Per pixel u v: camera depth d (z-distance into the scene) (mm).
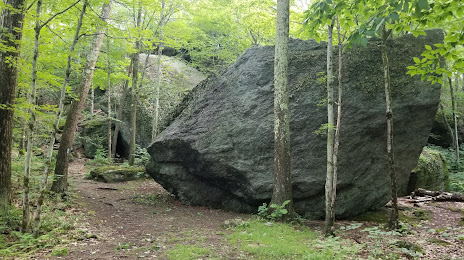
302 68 9125
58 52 9641
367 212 8523
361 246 5215
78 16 7461
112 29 7070
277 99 7539
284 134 7438
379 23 3779
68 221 6527
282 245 5219
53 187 8875
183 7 14703
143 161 16219
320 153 8305
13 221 6121
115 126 19125
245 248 5070
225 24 18125
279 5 7637
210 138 9195
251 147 8688
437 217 8031
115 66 15312
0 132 6551
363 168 8188
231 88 9867
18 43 6129
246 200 8727
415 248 5164
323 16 5297
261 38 17594
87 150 18859
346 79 8508
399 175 8328
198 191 9859
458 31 4070
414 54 8406
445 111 17031
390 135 6555
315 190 8102
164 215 8305
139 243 5527
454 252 5105
